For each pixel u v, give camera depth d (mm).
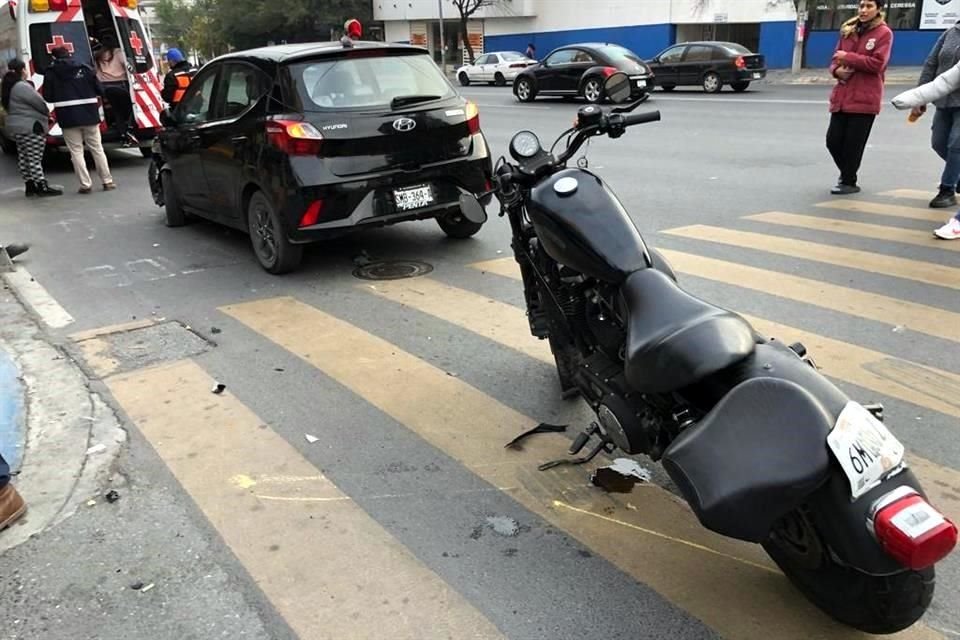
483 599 2846
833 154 8609
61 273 7008
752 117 15945
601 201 3098
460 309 5723
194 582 2984
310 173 6090
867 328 5004
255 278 6668
